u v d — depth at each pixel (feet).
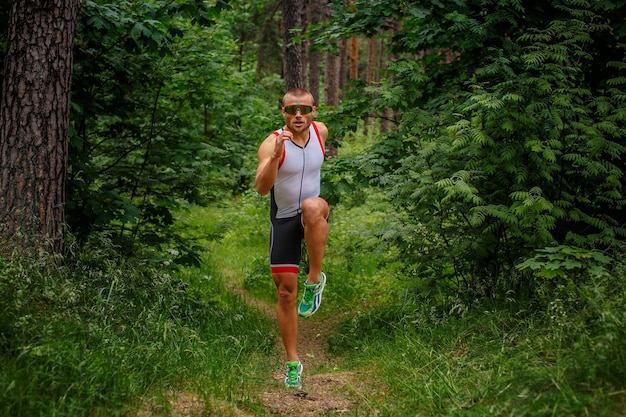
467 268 19.97
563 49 17.43
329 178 22.00
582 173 16.75
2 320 11.23
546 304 14.32
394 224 20.18
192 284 28.30
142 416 10.25
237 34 70.59
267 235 42.60
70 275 14.90
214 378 12.76
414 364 14.20
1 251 13.83
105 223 18.24
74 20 15.58
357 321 21.50
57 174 15.28
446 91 22.91
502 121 17.04
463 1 21.75
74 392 9.95
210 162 22.31
